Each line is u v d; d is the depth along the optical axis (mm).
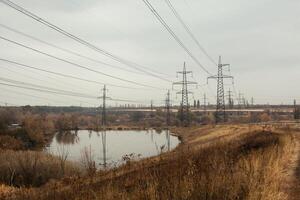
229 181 10203
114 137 101250
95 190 11969
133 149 64812
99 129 146750
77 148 68625
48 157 32281
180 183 9953
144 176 12711
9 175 28031
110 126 159500
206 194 9328
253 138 33875
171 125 148875
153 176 12039
